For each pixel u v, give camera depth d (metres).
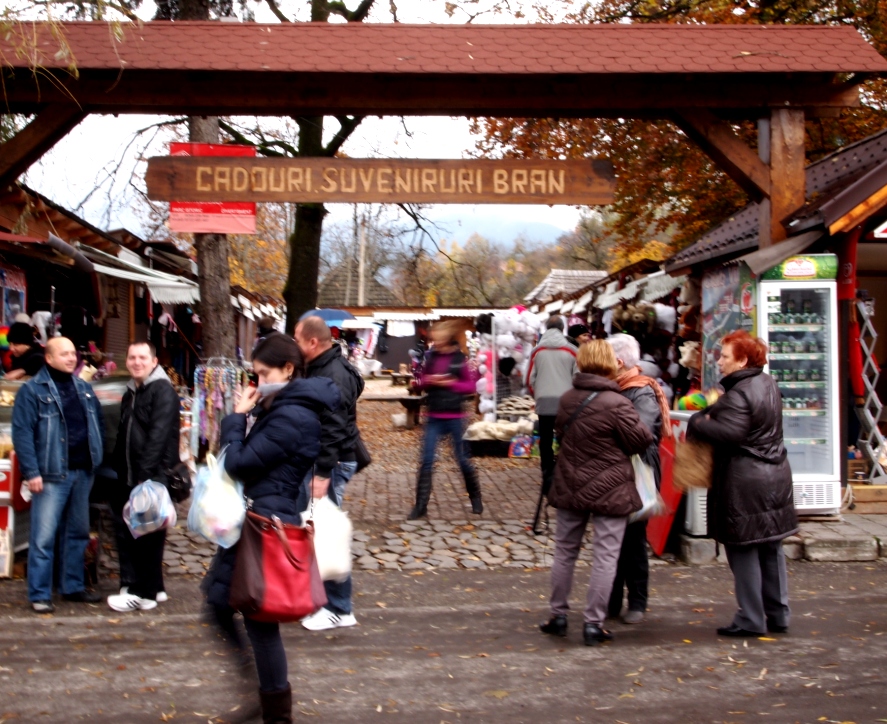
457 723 4.18
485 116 8.24
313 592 3.89
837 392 8.08
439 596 6.46
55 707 4.37
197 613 5.96
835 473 8.08
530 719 4.21
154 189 8.10
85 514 6.18
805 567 7.21
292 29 8.12
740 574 5.38
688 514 7.38
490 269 40.41
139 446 5.84
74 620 5.80
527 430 13.23
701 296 11.09
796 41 8.13
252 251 28.88
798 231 8.08
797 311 8.12
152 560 6.06
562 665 4.96
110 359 12.13
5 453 6.71
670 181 18.45
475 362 19.72
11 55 7.39
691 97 8.02
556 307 23.12
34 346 8.12
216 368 10.18
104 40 7.75
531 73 7.66
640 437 5.19
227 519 3.85
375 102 7.94
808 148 17.50
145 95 7.80
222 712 4.30
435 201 8.12
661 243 32.69
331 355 5.86
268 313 26.17
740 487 5.26
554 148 17.75
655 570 7.09
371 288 45.59
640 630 5.60
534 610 6.08
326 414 5.30
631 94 8.01
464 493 10.12
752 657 5.05
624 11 17.08
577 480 5.25
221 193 8.12
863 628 5.59
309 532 3.93
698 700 4.43
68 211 10.89
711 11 16.03
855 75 8.00
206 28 8.04
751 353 5.35
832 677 4.71
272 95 7.89
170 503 5.85
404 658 5.11
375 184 8.14
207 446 10.27
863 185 7.57
